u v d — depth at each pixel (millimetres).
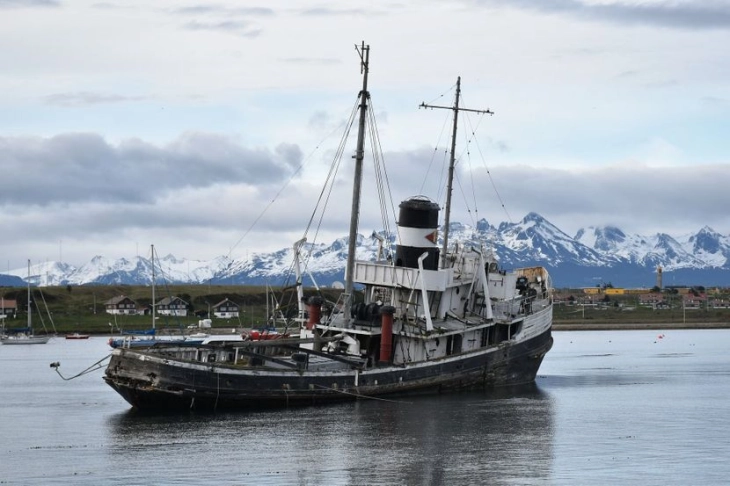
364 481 70688
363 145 107312
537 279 140750
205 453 79000
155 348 96938
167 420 93062
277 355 110750
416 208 111250
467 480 71375
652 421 98500
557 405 108188
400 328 109000
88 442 84000
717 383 138500
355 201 107875
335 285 110812
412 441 84500
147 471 73250
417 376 107312
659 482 71875
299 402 99125
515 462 77500
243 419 93062
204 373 92375
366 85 107188
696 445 85312
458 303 117562
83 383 139875
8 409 106312
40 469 74188
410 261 111688
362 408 99875
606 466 76625
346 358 103312
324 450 80438
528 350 121250
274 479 71000
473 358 112688
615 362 187875
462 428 91250
